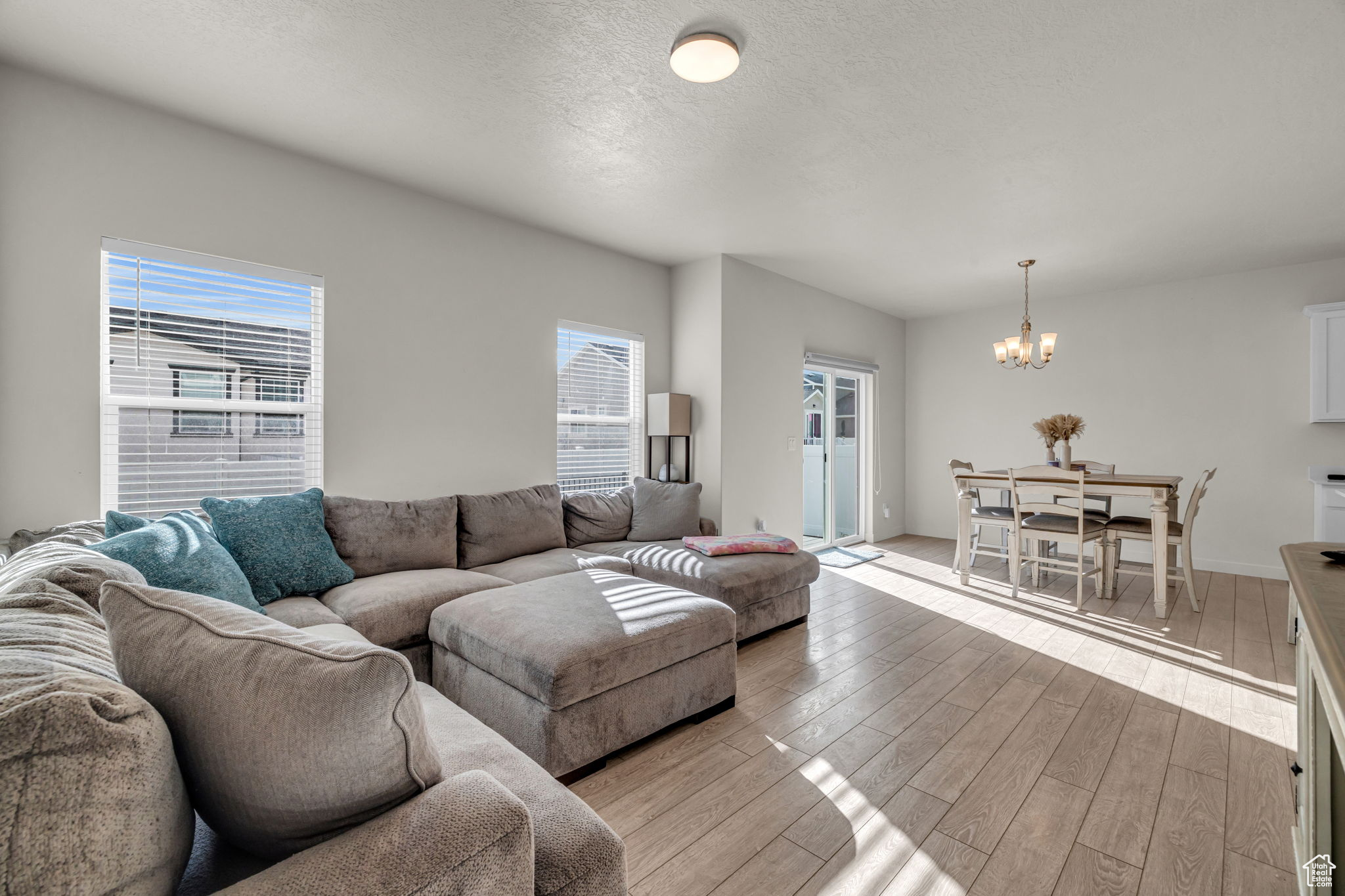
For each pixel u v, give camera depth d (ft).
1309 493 15.06
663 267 16.02
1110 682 9.02
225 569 6.77
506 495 11.66
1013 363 19.89
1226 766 6.70
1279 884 4.91
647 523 13.26
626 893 3.57
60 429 7.82
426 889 2.50
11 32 6.82
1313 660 3.20
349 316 10.34
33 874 1.86
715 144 9.39
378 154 9.78
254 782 2.56
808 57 7.23
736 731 7.55
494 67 7.47
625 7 6.40
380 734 2.62
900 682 9.04
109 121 8.13
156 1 6.32
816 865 5.18
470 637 7.23
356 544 9.30
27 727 1.89
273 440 9.70
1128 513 17.75
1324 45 6.88
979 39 6.88
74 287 7.90
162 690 2.69
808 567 11.75
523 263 12.86
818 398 19.39
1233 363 16.05
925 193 11.18
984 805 6.01
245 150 9.23
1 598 3.35
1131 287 17.58
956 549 19.40
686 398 15.10
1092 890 4.87
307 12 6.49
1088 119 8.58
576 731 6.35
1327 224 12.50
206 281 9.02
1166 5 6.27
